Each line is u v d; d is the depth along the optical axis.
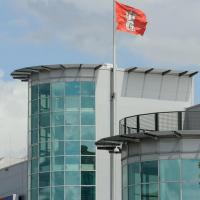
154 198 64.38
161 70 94.31
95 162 91.31
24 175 103.69
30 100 94.88
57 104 92.38
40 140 93.12
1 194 108.50
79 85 92.12
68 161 91.25
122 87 93.38
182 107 95.69
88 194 90.88
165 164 64.06
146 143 65.25
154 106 94.44
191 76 96.38
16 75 95.25
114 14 72.44
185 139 63.59
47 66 92.19
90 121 91.94
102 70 92.75
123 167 68.75
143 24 72.94
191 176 63.31
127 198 67.31
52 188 91.38
